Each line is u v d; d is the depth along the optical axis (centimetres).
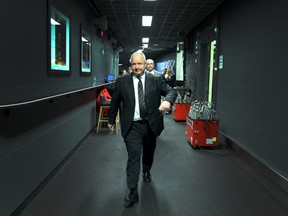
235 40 521
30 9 283
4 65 227
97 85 673
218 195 304
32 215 255
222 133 572
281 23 339
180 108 779
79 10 507
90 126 619
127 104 283
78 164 404
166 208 271
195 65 911
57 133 372
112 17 789
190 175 364
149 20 823
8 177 235
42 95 320
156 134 291
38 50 307
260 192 314
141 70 282
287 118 319
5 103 229
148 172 336
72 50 459
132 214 259
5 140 228
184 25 898
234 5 529
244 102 467
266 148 376
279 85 341
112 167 391
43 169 319
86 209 268
